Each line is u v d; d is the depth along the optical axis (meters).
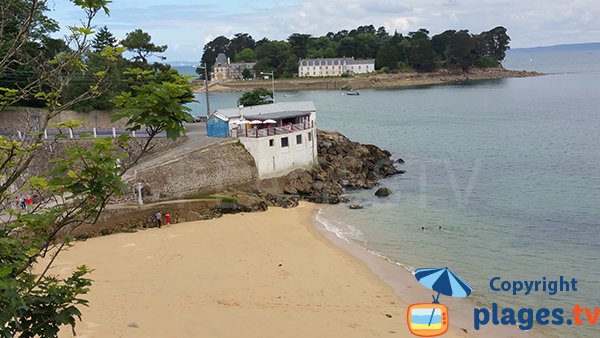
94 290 30.45
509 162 74.56
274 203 52.19
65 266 34.25
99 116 68.75
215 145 54.31
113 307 28.20
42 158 39.66
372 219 48.34
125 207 43.00
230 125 58.25
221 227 44.28
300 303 29.55
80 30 11.51
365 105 161.62
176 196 48.12
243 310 28.38
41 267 33.75
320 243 40.94
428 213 50.25
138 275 33.12
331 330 26.33
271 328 26.34
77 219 11.20
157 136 55.72
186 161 50.78
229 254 37.69
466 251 39.69
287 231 43.81
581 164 72.12
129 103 10.48
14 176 10.69
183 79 10.56
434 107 151.50
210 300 29.58
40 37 18.58
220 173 52.03
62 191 10.50
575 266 36.41
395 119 126.19
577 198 54.94
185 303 29.05
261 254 37.88
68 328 25.31
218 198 48.53
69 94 64.88
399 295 31.16
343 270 35.16
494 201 54.34
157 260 36.00
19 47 11.16
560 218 48.03
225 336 25.34
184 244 39.59
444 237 43.06
